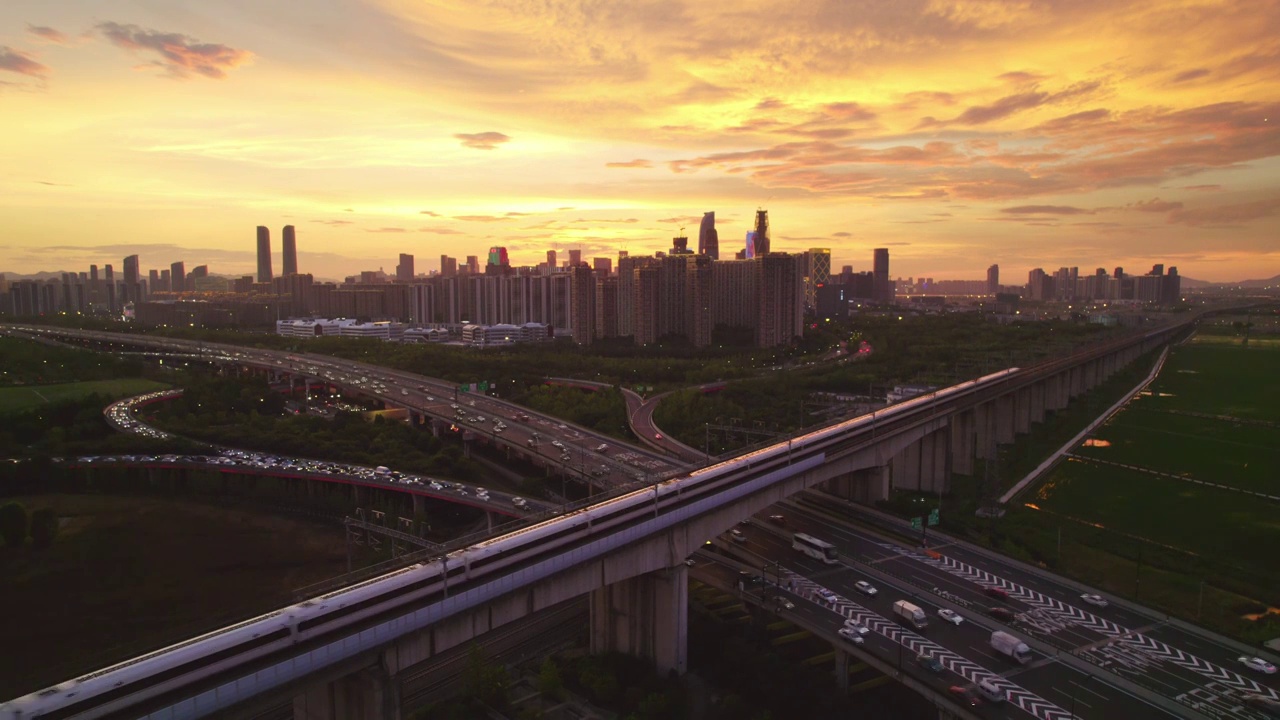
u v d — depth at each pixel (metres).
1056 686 96.25
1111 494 197.75
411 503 194.00
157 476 195.88
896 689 108.62
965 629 112.50
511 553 97.75
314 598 83.31
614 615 122.19
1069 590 127.00
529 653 126.81
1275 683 97.06
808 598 124.56
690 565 144.00
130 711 68.44
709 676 115.56
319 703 93.06
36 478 187.25
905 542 152.75
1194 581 138.88
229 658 74.12
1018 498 196.38
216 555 155.88
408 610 88.00
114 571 147.62
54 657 117.31
